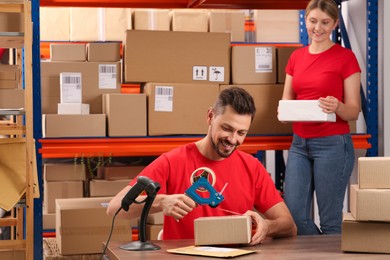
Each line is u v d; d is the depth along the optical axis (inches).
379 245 79.7
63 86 159.5
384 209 78.4
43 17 202.1
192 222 99.3
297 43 205.2
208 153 101.7
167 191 102.7
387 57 165.2
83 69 160.9
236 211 101.1
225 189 101.0
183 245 87.0
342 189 149.2
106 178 172.7
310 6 148.5
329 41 150.5
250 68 162.4
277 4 189.5
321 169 148.4
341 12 189.0
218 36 161.6
